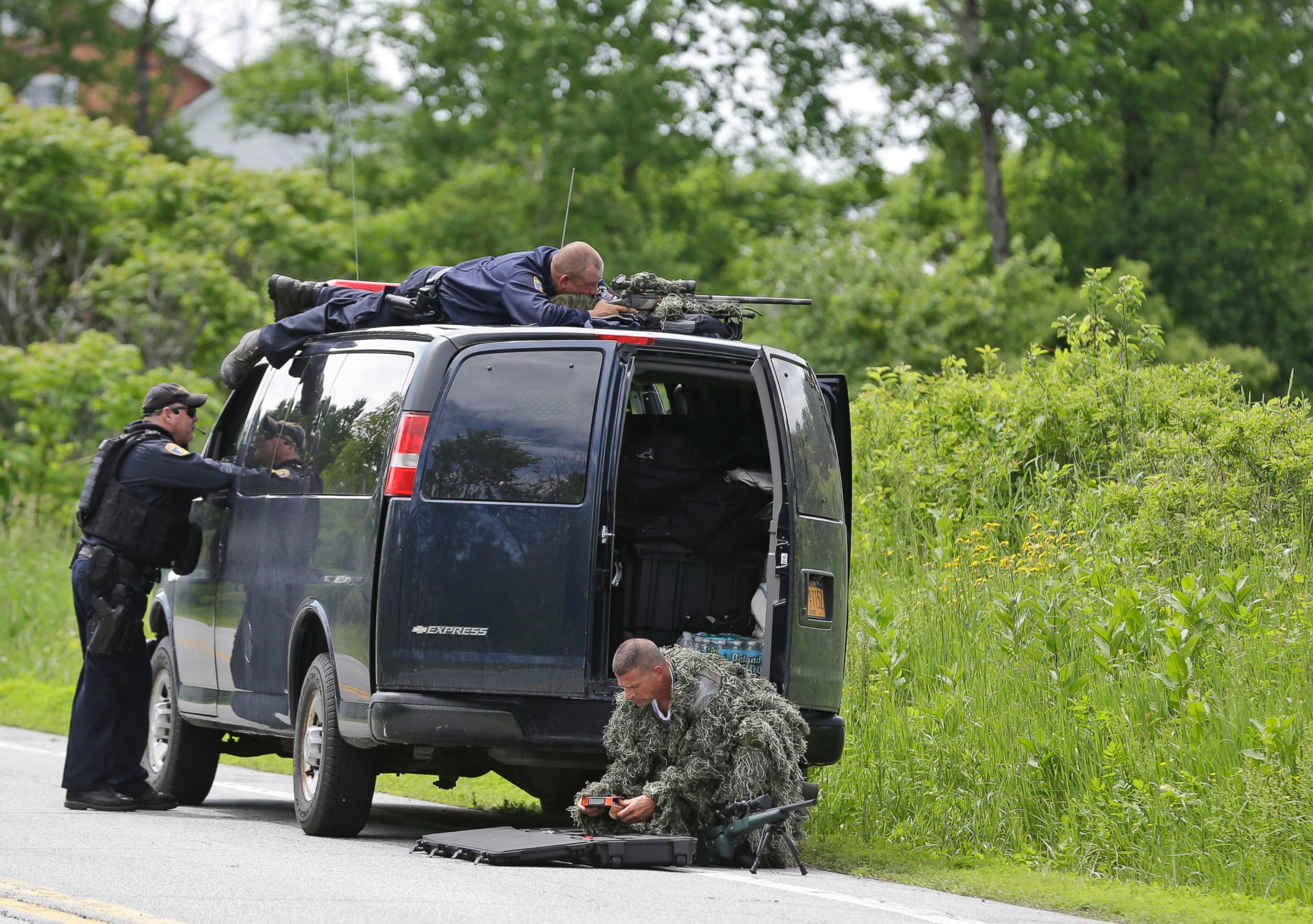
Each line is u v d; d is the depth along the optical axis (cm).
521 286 3122
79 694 3525
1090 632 3725
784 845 2834
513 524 2767
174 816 3444
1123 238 12012
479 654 2750
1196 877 2831
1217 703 3241
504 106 14500
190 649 3628
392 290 3469
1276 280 12238
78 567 3516
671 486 3022
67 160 10512
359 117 16938
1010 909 2522
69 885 2397
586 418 2797
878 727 3541
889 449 5188
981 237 13425
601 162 14138
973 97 12775
